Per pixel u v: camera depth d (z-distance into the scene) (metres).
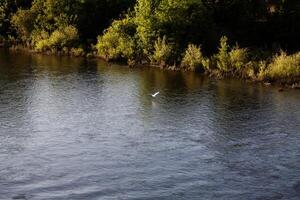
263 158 32.25
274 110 41.53
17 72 54.91
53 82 50.34
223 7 64.31
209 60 55.84
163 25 60.50
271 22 63.16
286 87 49.16
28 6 79.62
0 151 32.78
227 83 50.72
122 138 35.41
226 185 28.59
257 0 64.69
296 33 61.25
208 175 29.83
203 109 41.81
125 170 30.41
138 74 54.75
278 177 29.58
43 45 69.31
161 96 45.62
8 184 28.36
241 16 64.44
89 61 62.31
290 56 52.47
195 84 50.25
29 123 38.03
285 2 62.53
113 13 73.19
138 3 68.81
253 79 51.62
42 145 33.94
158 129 37.19
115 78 52.59
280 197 27.22
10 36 76.44
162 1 60.81
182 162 31.62
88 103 43.31
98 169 30.47
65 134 35.97
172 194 27.53
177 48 59.59
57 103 43.12
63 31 70.00
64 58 64.50
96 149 33.44
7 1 78.50
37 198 26.83
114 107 42.28
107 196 27.23
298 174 29.97
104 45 64.38
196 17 60.72
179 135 36.06
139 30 61.91
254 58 55.22
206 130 37.00
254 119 39.38
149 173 30.05
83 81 51.03
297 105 42.94
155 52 59.62
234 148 33.84
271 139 35.34
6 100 43.62
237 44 57.44
